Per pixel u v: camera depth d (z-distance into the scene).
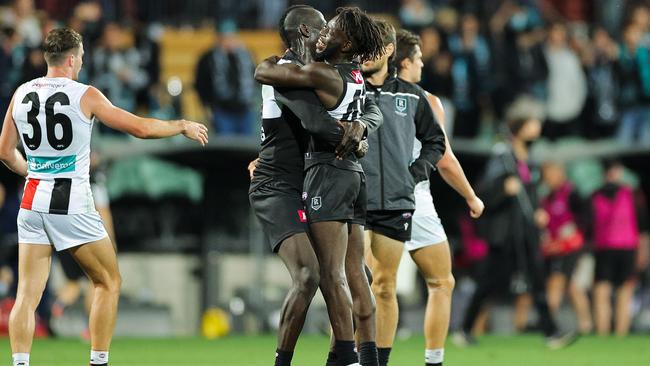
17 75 52.66
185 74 65.25
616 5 71.50
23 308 24.33
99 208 43.25
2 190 51.56
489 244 43.22
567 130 60.38
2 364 33.19
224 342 46.09
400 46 26.69
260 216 23.08
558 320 52.53
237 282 57.16
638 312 55.81
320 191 22.53
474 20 58.84
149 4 65.94
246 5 67.12
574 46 62.94
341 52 22.98
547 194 52.59
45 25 56.00
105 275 24.66
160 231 57.69
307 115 22.20
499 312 55.25
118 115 24.06
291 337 22.28
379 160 25.19
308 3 65.88
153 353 39.88
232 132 55.78
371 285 25.77
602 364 35.47
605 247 53.28
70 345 43.59
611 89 61.16
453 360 36.56
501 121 59.03
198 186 58.06
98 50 55.34
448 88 57.06
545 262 51.91
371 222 25.42
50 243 24.67
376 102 25.30
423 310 53.84
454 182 27.08
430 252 26.52
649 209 60.09
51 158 24.23
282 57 23.31
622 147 54.50
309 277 22.25
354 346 22.27
